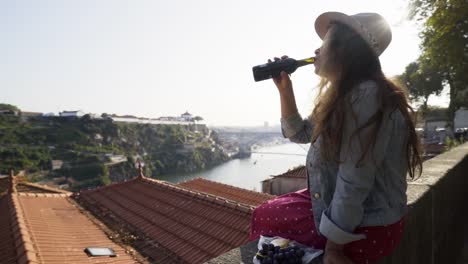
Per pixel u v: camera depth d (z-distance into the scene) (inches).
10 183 390.3
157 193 386.9
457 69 345.7
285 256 52.6
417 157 52.5
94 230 307.1
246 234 262.1
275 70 65.7
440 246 117.5
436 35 323.3
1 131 3319.4
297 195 67.4
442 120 1262.3
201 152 4987.7
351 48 47.3
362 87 45.4
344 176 44.8
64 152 3353.8
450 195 136.2
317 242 57.9
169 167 4220.0
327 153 46.9
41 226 283.9
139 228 308.5
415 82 847.1
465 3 273.7
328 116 46.6
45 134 3629.4
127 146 4254.4
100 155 3496.6
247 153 6141.7
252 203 465.7
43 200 386.3
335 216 45.4
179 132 5334.6
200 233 279.7
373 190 51.4
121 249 265.7
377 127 43.4
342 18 49.3
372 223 50.8
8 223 283.9
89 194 428.5
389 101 44.5
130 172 3602.4
